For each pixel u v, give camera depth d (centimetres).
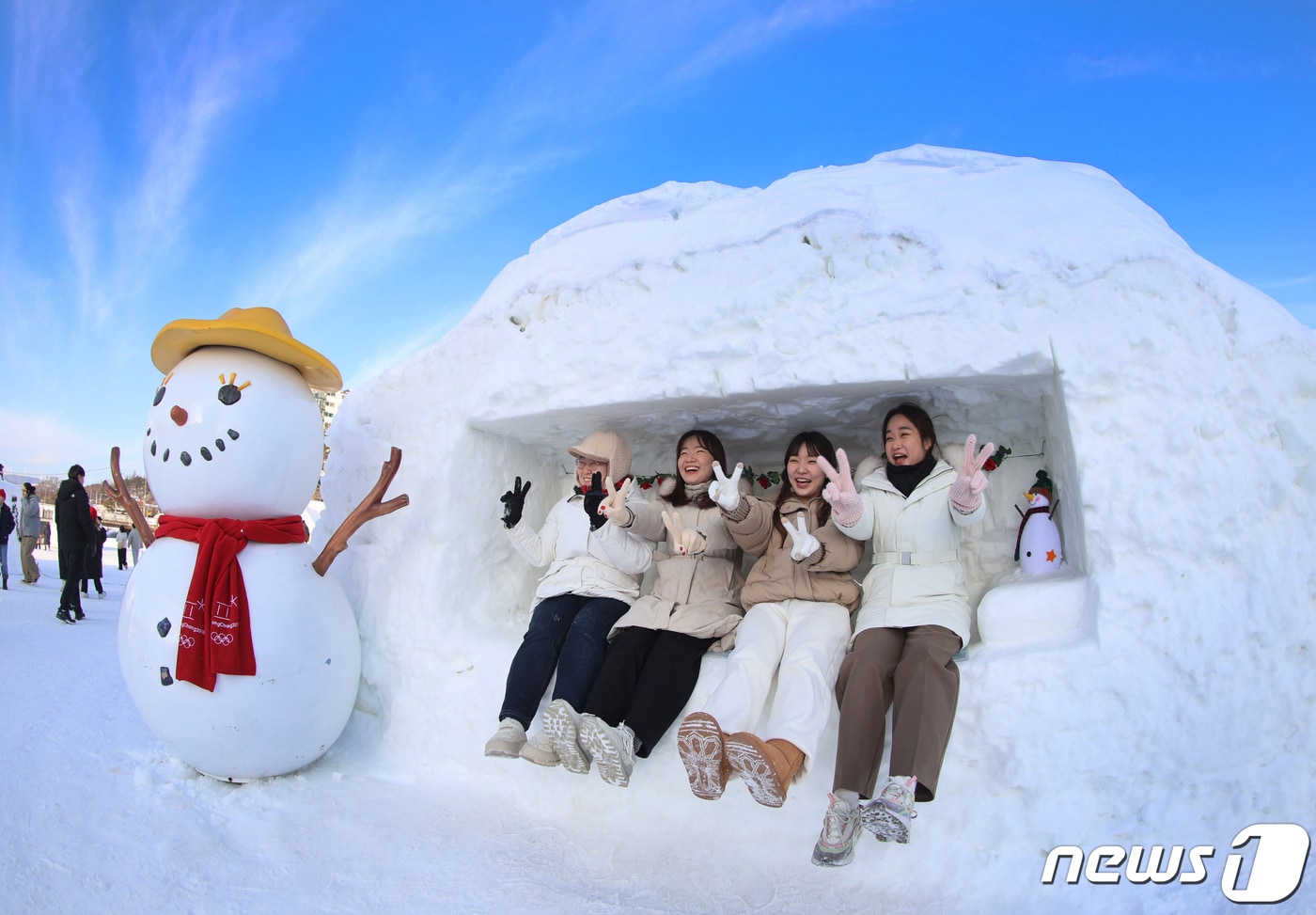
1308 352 274
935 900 263
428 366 404
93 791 310
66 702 423
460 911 249
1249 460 271
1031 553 321
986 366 288
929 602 299
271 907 245
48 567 1542
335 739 353
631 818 313
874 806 244
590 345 351
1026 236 299
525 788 332
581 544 369
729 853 292
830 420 363
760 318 321
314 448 355
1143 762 265
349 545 412
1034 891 261
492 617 400
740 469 320
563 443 420
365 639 388
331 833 296
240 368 336
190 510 327
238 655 308
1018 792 272
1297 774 267
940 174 337
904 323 298
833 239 315
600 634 339
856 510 300
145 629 311
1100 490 275
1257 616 266
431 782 350
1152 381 277
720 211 356
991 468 345
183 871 260
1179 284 282
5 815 279
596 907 256
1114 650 267
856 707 274
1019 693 271
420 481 390
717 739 261
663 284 342
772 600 327
